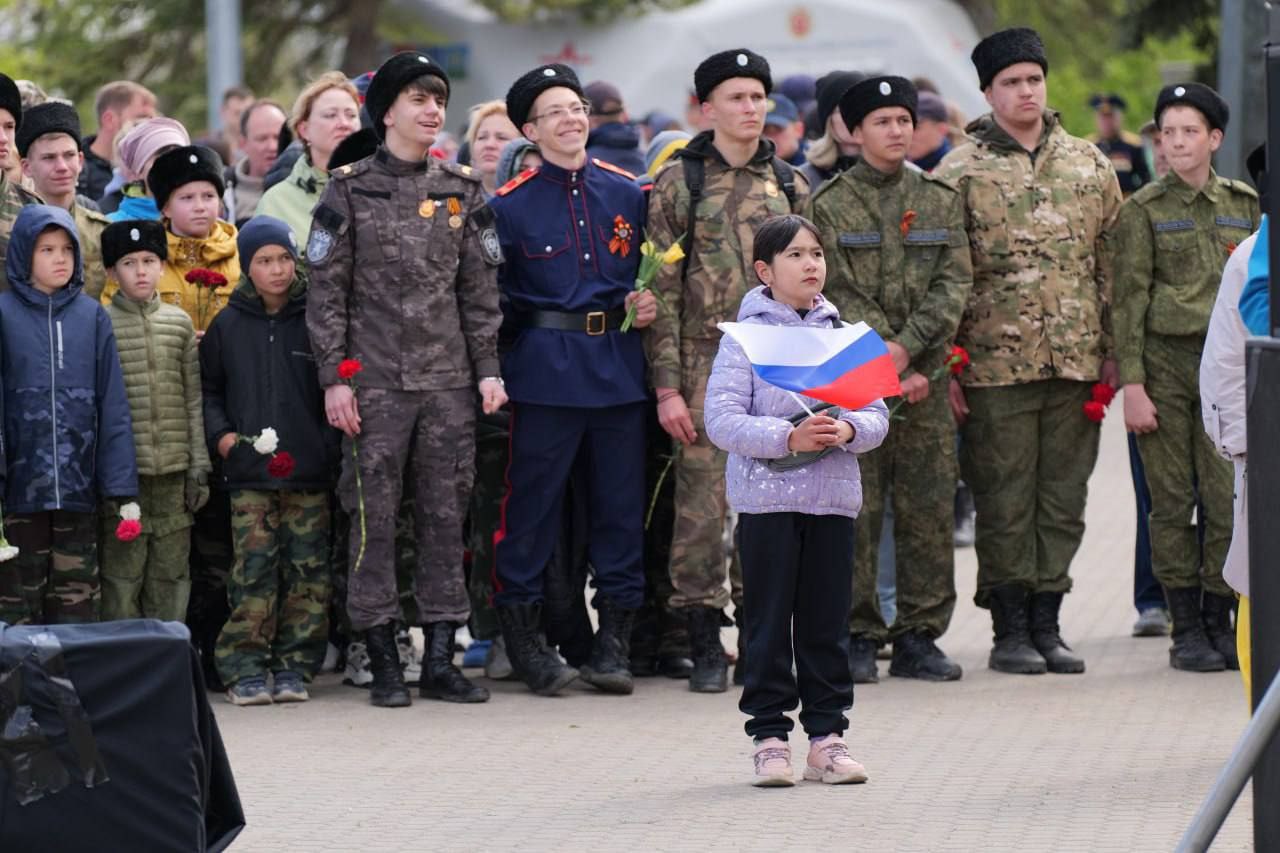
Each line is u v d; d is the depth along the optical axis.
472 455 21.39
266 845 15.51
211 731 13.27
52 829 12.59
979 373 22.59
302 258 22.09
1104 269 23.11
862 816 16.12
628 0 51.16
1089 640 24.98
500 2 52.06
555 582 22.62
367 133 22.02
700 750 18.81
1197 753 18.34
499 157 24.72
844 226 22.02
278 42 68.38
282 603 21.81
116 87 27.81
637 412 21.94
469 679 22.66
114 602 20.89
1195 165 22.80
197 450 21.06
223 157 33.38
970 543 33.62
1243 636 16.98
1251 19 32.41
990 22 71.50
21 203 20.77
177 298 22.08
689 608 21.94
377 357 20.83
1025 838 15.38
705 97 21.81
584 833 15.73
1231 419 16.88
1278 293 12.59
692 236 21.67
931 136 29.06
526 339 21.62
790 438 16.81
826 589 17.27
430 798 16.98
